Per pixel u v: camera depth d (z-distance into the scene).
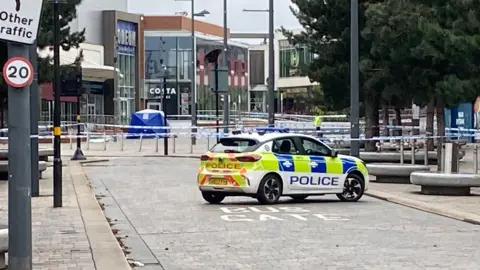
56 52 17.36
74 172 28.86
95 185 24.05
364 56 32.16
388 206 18.09
